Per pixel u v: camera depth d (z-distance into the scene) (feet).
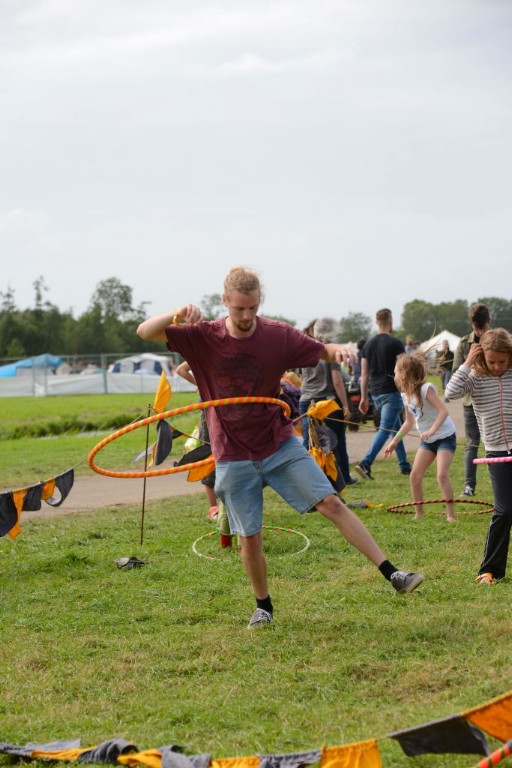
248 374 16.93
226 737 12.42
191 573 22.27
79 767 11.62
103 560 24.22
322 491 17.19
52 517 31.73
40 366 192.13
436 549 23.56
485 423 19.81
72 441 66.23
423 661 14.97
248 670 15.26
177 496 36.29
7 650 16.99
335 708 13.30
